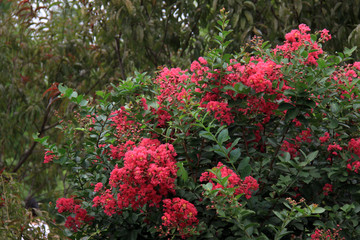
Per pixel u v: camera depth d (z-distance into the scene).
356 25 4.27
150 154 2.34
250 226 2.25
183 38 5.13
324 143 2.73
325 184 2.67
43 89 6.26
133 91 2.75
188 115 2.57
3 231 3.40
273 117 2.67
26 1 5.62
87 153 2.87
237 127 2.59
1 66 6.15
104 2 4.71
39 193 6.45
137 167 2.26
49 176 6.35
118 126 2.74
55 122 6.31
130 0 4.56
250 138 2.64
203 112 2.63
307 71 2.48
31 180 6.48
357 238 2.56
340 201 2.73
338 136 2.73
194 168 2.69
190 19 5.04
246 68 2.51
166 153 2.35
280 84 2.46
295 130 2.62
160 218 2.51
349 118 2.64
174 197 2.50
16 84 6.21
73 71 5.84
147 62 5.25
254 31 4.32
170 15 5.09
